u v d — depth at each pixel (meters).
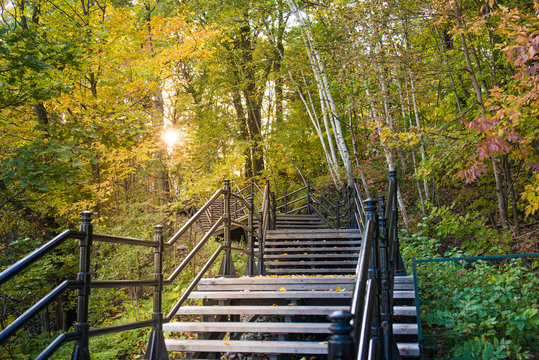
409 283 4.87
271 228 11.53
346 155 13.41
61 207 9.62
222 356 4.93
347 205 11.75
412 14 8.80
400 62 8.62
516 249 7.19
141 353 7.55
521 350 3.94
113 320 11.02
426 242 8.47
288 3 14.70
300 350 3.96
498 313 4.27
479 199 9.95
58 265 10.52
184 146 13.34
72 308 10.55
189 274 12.60
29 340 8.11
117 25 10.66
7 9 9.60
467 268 5.05
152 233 12.11
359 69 9.30
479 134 7.44
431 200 12.24
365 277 2.62
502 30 6.06
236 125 22.56
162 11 15.81
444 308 4.45
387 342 3.36
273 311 4.65
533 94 5.64
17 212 9.92
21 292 9.31
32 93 7.48
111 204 13.14
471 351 3.97
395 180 5.12
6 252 10.16
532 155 7.52
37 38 7.16
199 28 12.74
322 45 13.57
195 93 23.34
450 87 11.02
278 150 20.44
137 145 11.11
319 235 10.23
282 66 18.33
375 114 10.01
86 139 8.44
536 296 4.31
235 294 5.12
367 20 9.04
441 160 7.68
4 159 7.83
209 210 15.52
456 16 7.88
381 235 3.65
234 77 21.44
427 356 4.07
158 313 4.04
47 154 8.22
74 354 3.02
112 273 11.27
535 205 6.04
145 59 11.40
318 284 5.49
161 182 14.86
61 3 10.60
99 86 10.73
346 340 1.59
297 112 21.52
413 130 8.24
